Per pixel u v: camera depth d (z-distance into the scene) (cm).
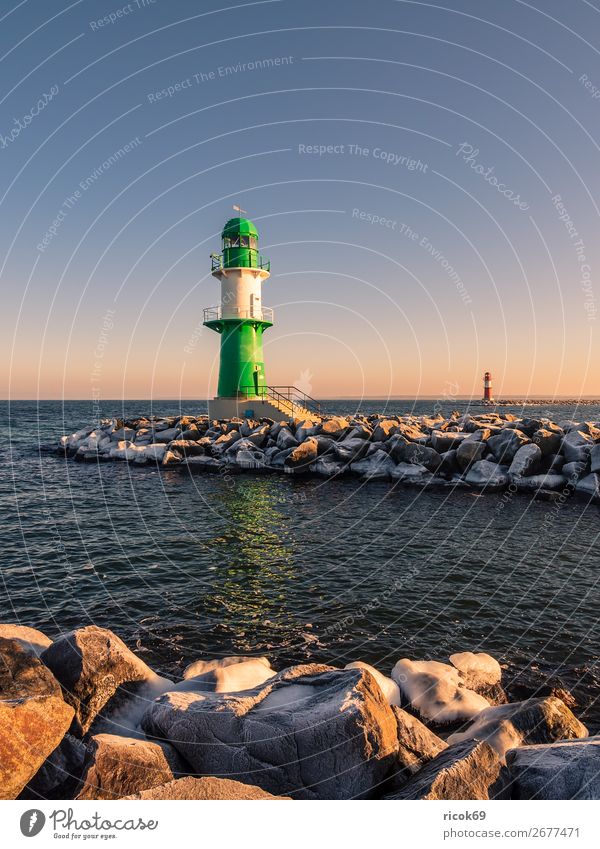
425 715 745
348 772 538
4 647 622
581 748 572
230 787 514
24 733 496
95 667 678
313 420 3897
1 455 3991
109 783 501
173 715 618
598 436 2723
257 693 659
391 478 2766
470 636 1052
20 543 1667
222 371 4212
